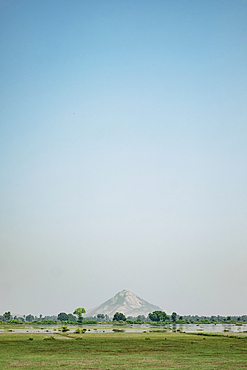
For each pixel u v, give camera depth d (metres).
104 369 42.19
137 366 45.38
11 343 79.69
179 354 61.25
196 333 137.12
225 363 49.59
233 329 189.75
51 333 127.25
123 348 71.31
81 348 70.00
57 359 51.97
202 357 57.03
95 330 166.12
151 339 99.56
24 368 42.41
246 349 71.75
